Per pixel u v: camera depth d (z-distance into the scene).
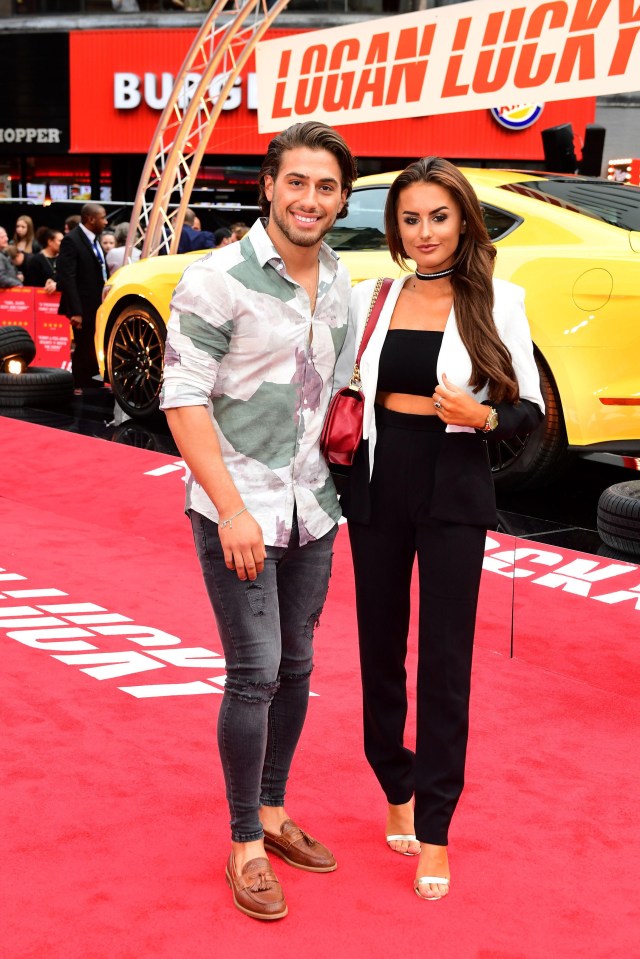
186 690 3.38
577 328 5.16
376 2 18.20
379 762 2.51
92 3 18.23
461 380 2.32
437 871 2.31
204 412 2.21
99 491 5.79
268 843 2.47
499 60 7.16
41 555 4.81
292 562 2.41
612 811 2.73
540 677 3.66
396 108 7.80
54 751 2.91
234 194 16.52
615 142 17.58
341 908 2.26
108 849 2.43
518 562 4.20
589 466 6.60
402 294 2.45
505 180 5.98
